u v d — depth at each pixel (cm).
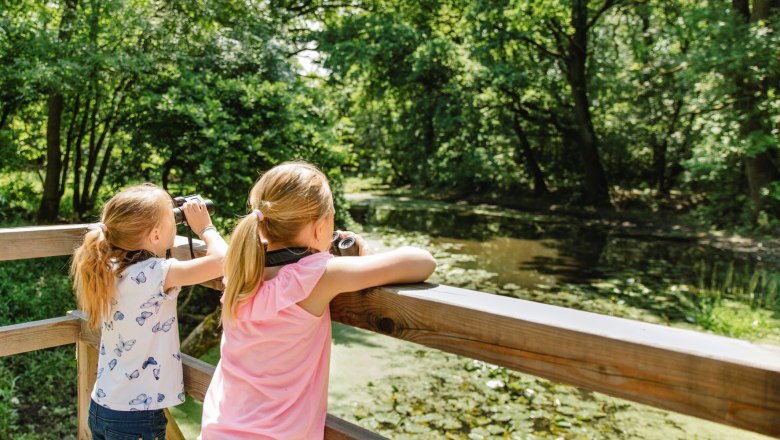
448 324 125
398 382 489
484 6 1612
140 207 164
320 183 138
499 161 2030
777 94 1207
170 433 201
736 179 1428
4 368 462
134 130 705
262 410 131
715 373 93
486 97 1822
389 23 1830
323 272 132
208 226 176
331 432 140
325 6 1841
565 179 2036
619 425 424
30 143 881
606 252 1130
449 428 411
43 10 723
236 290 133
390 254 136
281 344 132
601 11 1653
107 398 167
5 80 685
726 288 834
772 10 1173
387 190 2609
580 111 1788
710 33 1180
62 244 205
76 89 703
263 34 947
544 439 398
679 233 1367
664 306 739
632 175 1973
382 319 136
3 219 803
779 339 616
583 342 106
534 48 1769
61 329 210
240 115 725
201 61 806
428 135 2139
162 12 807
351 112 2339
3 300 544
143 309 163
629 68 1747
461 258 1033
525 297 776
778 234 1233
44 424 405
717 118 1285
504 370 523
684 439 405
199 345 532
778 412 87
